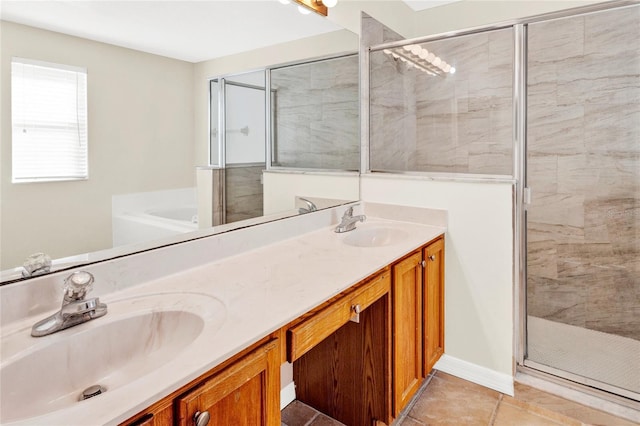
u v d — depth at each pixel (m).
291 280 1.27
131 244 1.24
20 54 0.99
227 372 0.83
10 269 0.98
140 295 1.14
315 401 1.91
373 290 1.44
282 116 1.86
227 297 1.12
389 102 2.60
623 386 1.94
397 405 1.68
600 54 2.42
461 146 2.59
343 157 2.28
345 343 1.76
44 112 1.04
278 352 1.00
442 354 2.17
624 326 2.47
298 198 2.00
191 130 1.45
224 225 1.59
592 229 2.55
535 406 1.88
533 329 2.57
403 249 1.67
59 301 1.04
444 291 2.17
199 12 1.46
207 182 1.51
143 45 1.27
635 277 2.43
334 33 2.14
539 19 2.06
